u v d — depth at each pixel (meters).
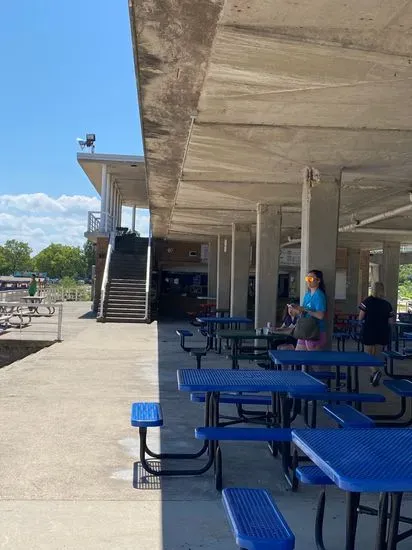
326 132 6.66
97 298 25.58
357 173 8.93
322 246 8.37
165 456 5.19
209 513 4.02
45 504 4.11
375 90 5.22
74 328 18.19
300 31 4.13
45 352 12.33
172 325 20.12
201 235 23.80
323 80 5.03
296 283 28.12
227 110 6.00
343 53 4.44
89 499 4.22
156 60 4.76
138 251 25.97
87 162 24.42
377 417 6.51
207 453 5.34
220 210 14.83
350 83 5.06
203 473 4.83
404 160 7.96
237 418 6.37
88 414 6.76
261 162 8.38
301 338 7.60
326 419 6.73
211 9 3.86
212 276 25.92
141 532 3.70
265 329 10.15
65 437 5.79
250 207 13.96
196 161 8.59
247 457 5.32
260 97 5.54
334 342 16.48
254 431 4.36
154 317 23.81
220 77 5.07
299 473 3.63
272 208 13.01
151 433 6.04
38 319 21.52
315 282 7.70
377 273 36.09
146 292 21.33
